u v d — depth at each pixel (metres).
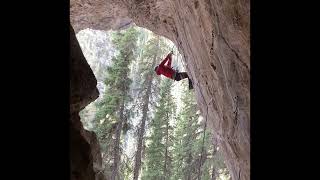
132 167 26.80
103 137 22.56
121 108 22.83
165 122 24.77
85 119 25.92
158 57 26.52
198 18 6.99
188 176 24.25
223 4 5.33
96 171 4.68
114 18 12.89
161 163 24.28
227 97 6.80
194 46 8.25
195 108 25.66
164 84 25.28
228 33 5.53
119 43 23.17
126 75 23.06
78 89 4.11
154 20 10.63
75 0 11.68
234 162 7.84
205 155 24.30
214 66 7.05
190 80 10.88
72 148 3.89
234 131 6.91
